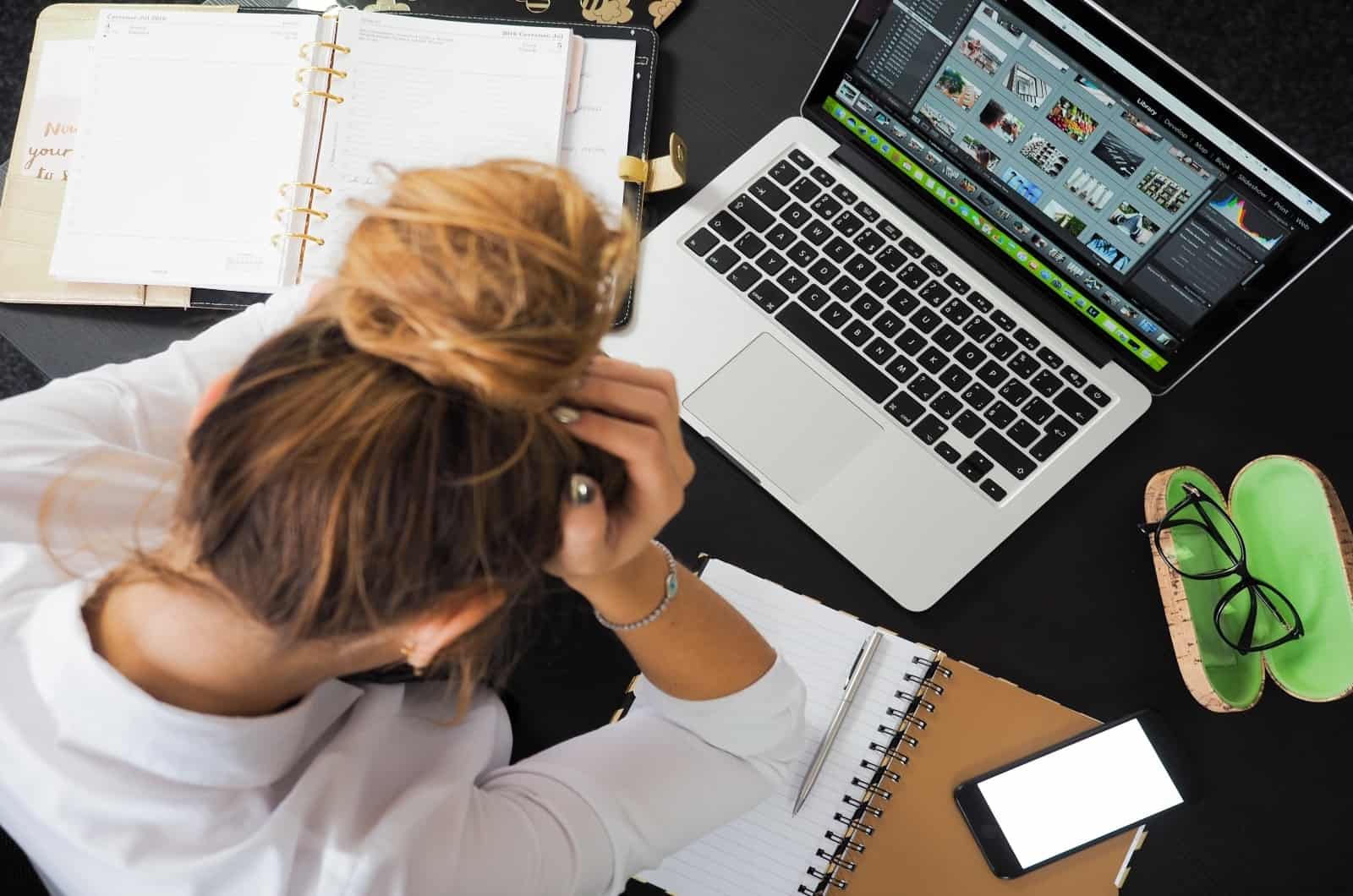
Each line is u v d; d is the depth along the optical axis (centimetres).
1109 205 73
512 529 32
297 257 77
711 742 60
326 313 32
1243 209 67
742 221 83
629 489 41
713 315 82
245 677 39
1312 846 73
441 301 27
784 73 89
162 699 39
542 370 28
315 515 29
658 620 55
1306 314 85
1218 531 77
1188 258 72
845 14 91
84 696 39
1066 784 72
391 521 30
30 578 46
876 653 74
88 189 77
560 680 75
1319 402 83
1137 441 81
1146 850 73
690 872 71
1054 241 78
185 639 37
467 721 56
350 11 80
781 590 75
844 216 83
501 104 80
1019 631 77
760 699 58
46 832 41
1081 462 79
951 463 79
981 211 80
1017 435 79
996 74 72
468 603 34
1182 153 67
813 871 71
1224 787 74
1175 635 74
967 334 81
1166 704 76
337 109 78
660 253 83
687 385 80
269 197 77
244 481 30
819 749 72
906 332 81
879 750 73
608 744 58
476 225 28
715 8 90
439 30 81
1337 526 72
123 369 59
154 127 78
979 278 82
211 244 77
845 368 81
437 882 46
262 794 44
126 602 39
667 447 42
